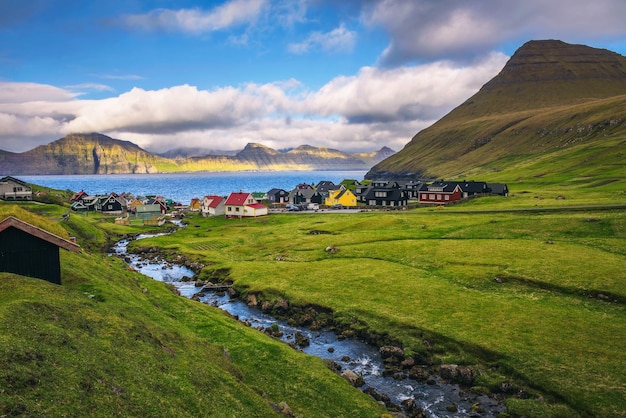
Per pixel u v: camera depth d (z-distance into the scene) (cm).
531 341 4453
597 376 3788
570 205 10906
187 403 2530
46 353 2319
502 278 6228
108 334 2953
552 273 6122
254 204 15962
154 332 3444
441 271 6862
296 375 3828
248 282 7200
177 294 6319
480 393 3916
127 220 15538
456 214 11438
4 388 1908
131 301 4294
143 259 9756
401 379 4225
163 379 2658
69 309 3122
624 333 4472
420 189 17125
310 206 18400
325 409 3353
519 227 8950
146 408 2262
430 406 3750
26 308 2792
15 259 3819
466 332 4775
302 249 9169
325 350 4900
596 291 5431
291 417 3055
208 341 4122
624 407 3381
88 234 11481
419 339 4828
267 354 4162
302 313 5969
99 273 5225
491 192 15688
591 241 7531
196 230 13438
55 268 4022
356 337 5225
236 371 3562
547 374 3897
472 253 7481
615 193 12575
